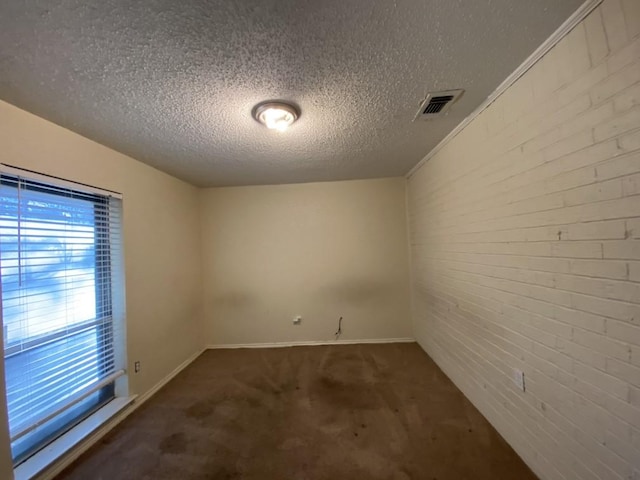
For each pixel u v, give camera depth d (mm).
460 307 2336
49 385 1752
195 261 3592
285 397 2424
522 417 1594
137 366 2424
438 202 2672
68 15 990
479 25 1128
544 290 1389
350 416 2113
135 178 2520
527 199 1479
